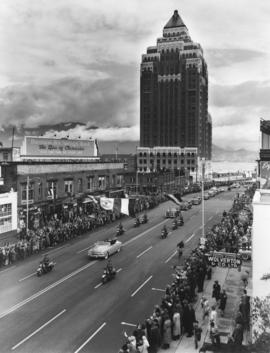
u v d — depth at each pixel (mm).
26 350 16531
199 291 23828
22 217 42625
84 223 43875
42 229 39500
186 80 159500
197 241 38844
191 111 159750
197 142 159625
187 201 72250
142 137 166875
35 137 57375
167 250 34938
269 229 15773
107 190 61844
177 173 115312
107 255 32188
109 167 64250
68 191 53188
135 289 24344
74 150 64562
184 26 164500
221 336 17797
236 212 49938
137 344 14992
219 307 20219
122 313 20531
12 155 55812
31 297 22891
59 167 51031
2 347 16781
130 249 35469
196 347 16672
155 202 68750
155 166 157500
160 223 49938
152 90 164125
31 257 32438
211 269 26906
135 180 93375
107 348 16703
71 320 19625
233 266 20891
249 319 17938
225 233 34969
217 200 80875
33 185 45750
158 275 27328
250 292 23375
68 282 25750
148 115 165500
